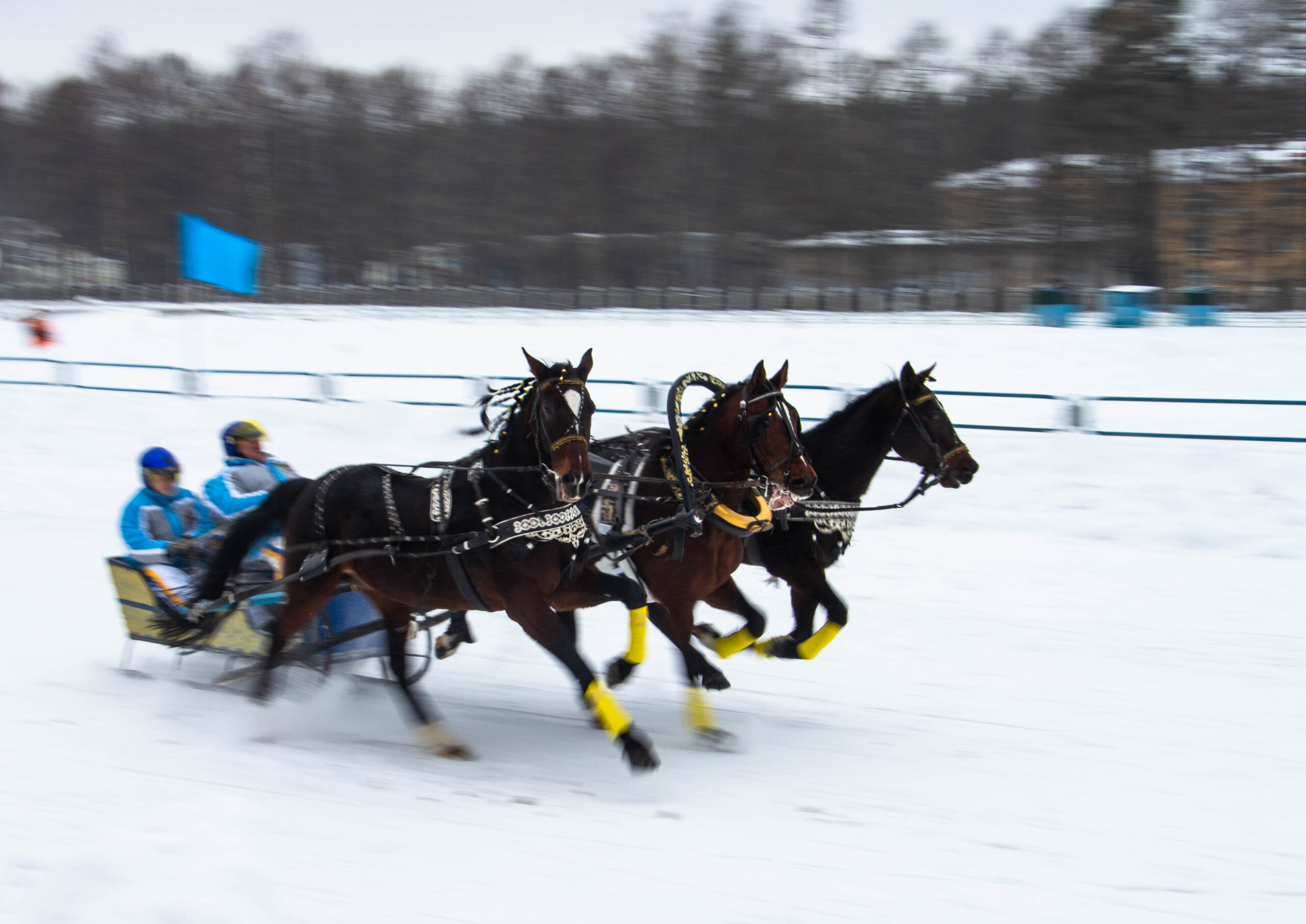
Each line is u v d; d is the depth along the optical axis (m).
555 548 5.95
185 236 17.03
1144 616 8.34
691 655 6.34
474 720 6.60
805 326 28.20
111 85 65.81
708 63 51.56
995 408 15.71
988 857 4.64
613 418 15.44
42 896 4.08
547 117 56.41
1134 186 39.41
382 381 19.41
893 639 7.93
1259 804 5.14
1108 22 38.62
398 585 6.31
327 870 4.53
